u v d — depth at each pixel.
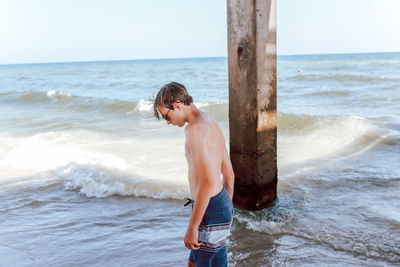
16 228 3.55
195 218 1.66
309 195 4.15
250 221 3.45
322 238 3.11
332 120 8.29
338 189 4.33
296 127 8.20
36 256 2.99
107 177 4.98
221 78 28.44
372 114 9.59
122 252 3.04
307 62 59.72
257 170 3.48
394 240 3.01
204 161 1.63
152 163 5.61
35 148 6.78
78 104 13.35
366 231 3.20
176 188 4.49
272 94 3.36
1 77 43.12
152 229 3.47
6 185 4.84
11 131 8.80
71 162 5.73
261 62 3.16
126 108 12.12
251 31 3.07
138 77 34.25
